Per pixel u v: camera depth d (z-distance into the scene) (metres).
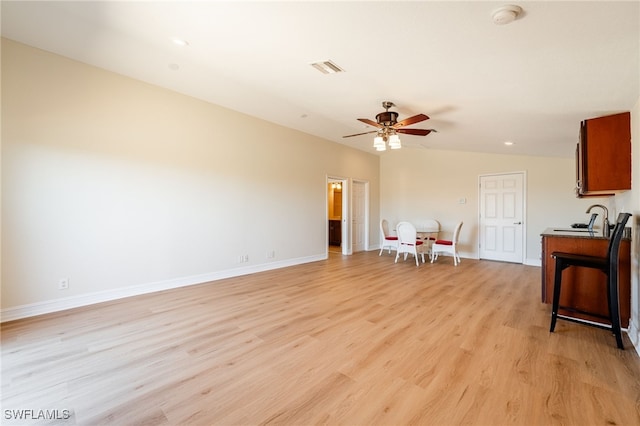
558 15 1.42
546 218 5.75
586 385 1.87
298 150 6.05
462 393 1.80
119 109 3.67
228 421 1.57
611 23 1.43
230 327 2.82
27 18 2.58
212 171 4.61
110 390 1.83
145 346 2.42
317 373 2.03
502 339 2.55
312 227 6.39
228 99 4.47
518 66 2.03
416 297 3.78
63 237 3.27
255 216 5.24
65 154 3.28
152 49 3.07
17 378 1.96
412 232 5.93
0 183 2.91
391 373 2.03
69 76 3.30
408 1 1.47
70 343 2.47
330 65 2.43
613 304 2.40
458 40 1.79
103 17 2.33
